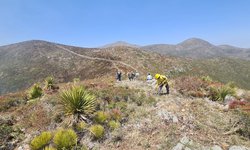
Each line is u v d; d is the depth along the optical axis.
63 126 7.82
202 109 8.96
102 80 23.14
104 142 6.88
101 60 82.75
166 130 7.12
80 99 8.23
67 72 80.81
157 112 8.59
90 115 8.31
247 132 6.72
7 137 7.70
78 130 7.42
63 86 17.98
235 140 6.43
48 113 9.20
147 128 7.41
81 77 70.94
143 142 6.64
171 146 6.26
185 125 7.41
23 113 10.01
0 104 12.84
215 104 10.07
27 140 7.58
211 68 97.25
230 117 7.78
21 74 89.25
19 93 16.58
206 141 6.39
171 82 15.34
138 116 8.45
